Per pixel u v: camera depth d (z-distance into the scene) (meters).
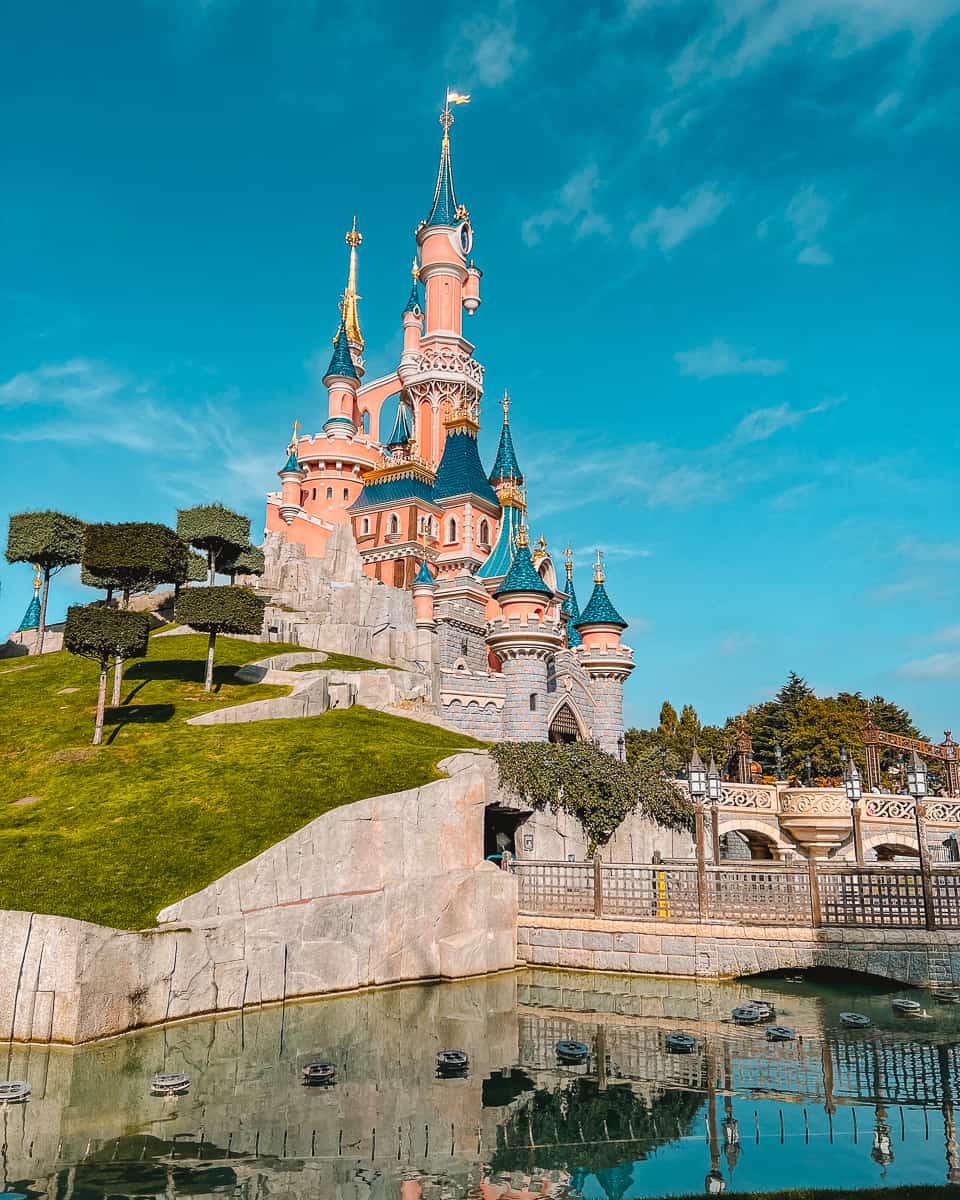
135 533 35.72
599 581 52.72
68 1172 11.38
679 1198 10.83
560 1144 12.65
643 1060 16.80
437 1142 12.68
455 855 25.59
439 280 97.06
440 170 101.31
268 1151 12.22
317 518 79.50
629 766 35.22
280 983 20.44
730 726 89.38
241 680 41.47
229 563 62.28
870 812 44.97
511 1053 17.20
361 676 42.97
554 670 47.25
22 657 48.41
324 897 22.06
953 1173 11.58
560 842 31.86
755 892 25.22
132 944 17.62
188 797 24.70
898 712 86.25
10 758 29.47
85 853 21.09
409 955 23.44
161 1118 13.30
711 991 23.17
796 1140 12.80
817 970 25.22
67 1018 16.41
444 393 93.06
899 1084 15.35
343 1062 16.33
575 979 24.61
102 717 30.39
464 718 45.94
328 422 86.00
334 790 25.80
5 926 16.98
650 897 26.11
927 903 23.53
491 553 73.81
